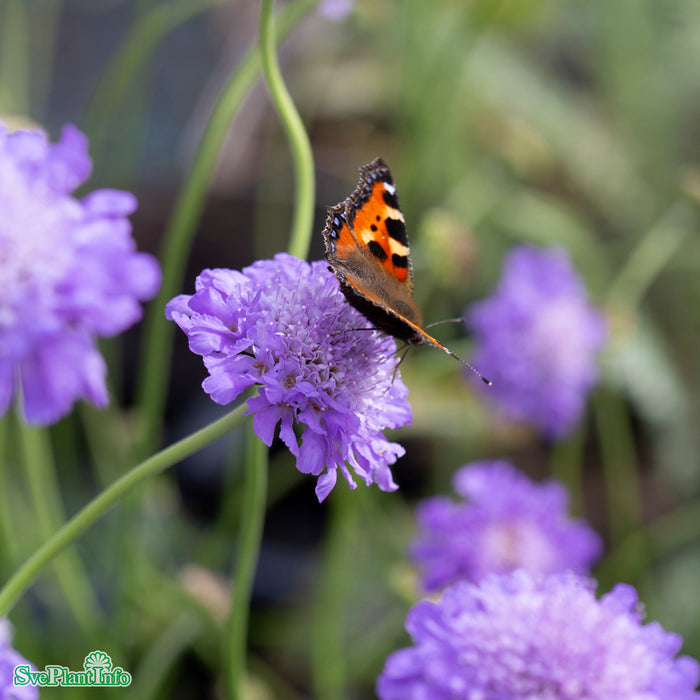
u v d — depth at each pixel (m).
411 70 0.70
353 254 0.47
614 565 0.62
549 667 0.47
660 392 0.78
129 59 0.57
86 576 0.59
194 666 0.60
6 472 0.58
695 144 0.94
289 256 0.47
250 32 0.97
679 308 0.88
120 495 0.45
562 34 1.03
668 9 0.95
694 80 0.95
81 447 0.67
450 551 0.57
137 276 0.45
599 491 0.82
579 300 0.68
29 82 0.80
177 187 0.85
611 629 0.47
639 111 0.94
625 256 0.88
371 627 0.63
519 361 0.66
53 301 0.45
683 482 0.81
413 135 0.69
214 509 0.73
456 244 0.59
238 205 0.83
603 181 0.92
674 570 0.70
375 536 0.63
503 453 0.80
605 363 0.73
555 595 0.48
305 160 0.49
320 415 0.46
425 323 0.71
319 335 0.46
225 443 0.74
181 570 0.60
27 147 0.46
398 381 0.48
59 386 0.45
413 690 0.47
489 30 0.82
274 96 0.49
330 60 0.92
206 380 0.45
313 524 0.72
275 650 0.63
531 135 0.82
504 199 0.80
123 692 0.54
